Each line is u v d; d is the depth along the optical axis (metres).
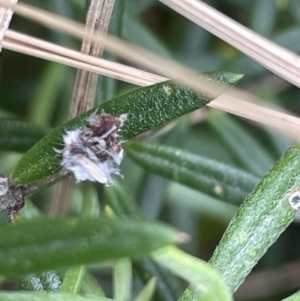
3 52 0.16
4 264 0.08
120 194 0.12
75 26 0.10
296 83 0.10
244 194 0.12
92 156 0.10
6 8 0.10
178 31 0.17
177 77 0.10
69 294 0.09
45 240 0.08
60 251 0.08
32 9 0.10
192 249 0.15
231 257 0.10
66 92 0.15
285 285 0.15
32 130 0.12
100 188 0.12
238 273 0.10
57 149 0.10
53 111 0.15
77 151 0.10
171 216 0.15
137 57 0.10
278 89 0.15
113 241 0.08
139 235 0.08
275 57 0.10
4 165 0.14
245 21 0.17
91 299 0.09
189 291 0.10
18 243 0.08
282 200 0.10
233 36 0.10
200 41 0.16
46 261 0.08
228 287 0.10
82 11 0.13
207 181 0.12
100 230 0.08
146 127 0.10
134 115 0.10
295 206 0.10
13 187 0.10
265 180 0.10
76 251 0.08
